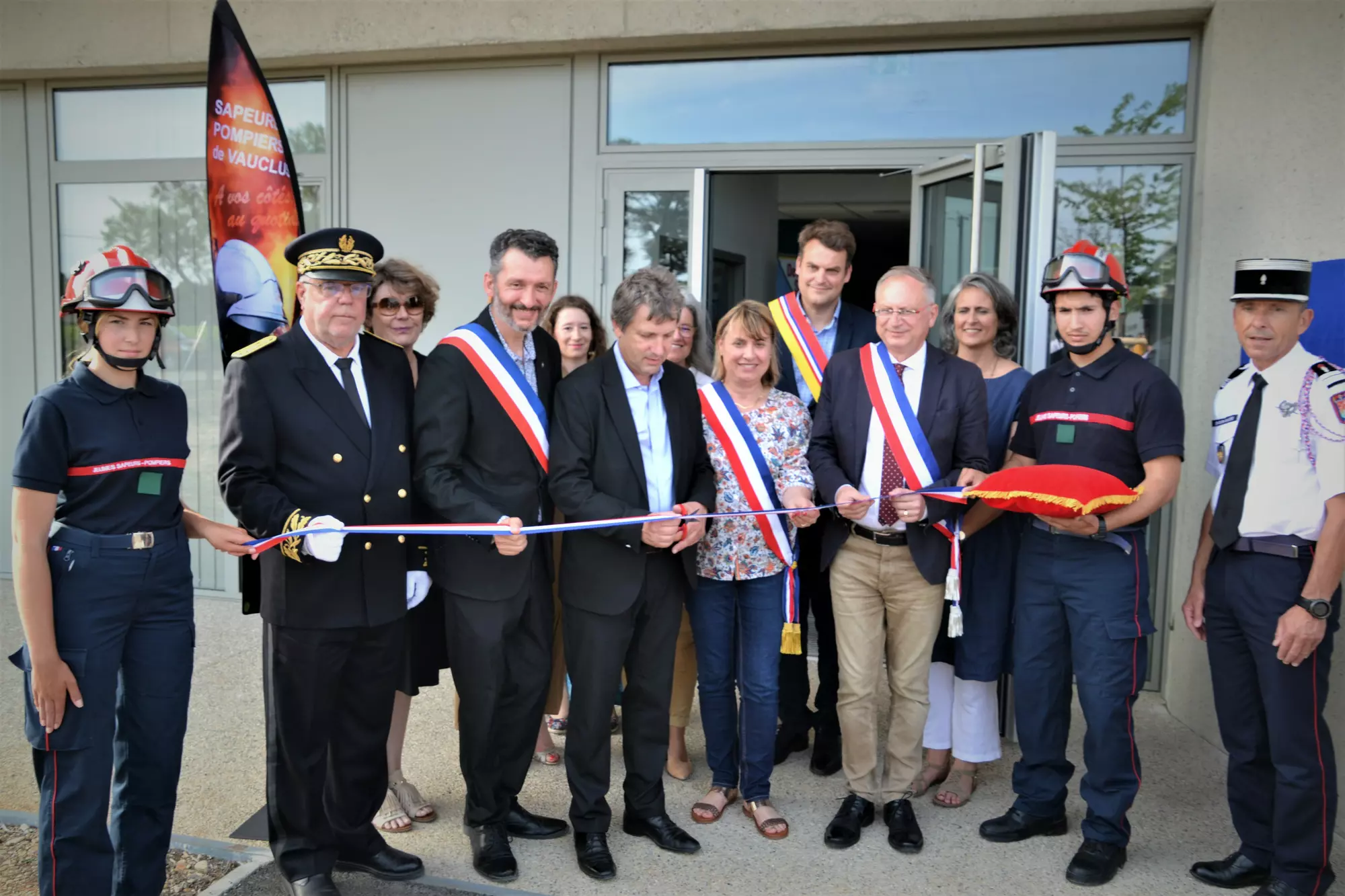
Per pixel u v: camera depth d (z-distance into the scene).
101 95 5.47
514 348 2.81
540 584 2.85
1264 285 2.68
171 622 2.39
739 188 5.52
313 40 4.91
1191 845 3.03
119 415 2.29
